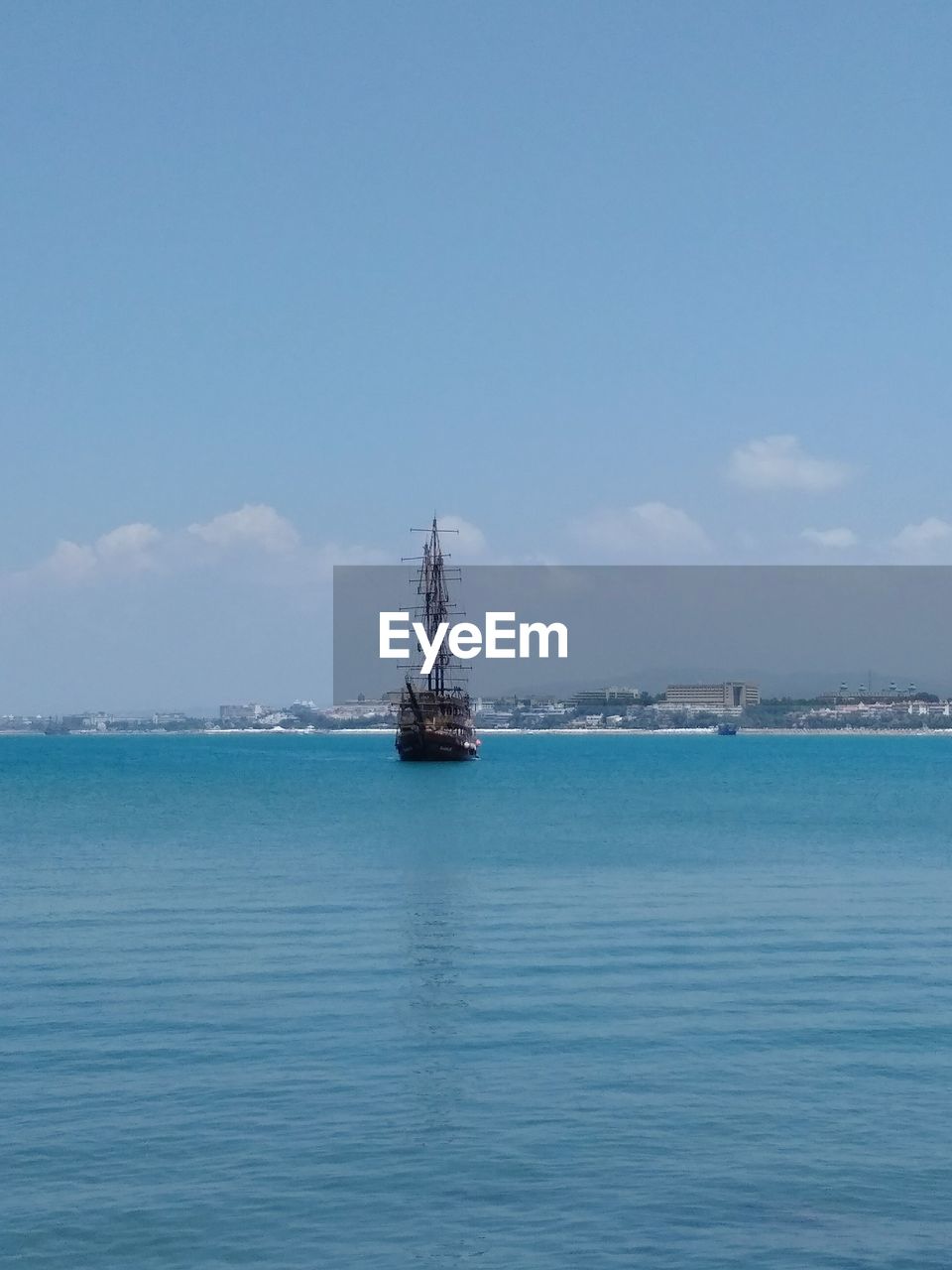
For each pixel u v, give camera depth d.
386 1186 22.38
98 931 48.53
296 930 48.78
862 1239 20.39
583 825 105.62
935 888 62.31
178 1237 20.50
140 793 154.62
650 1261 19.75
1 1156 23.66
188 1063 29.47
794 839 91.12
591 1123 25.38
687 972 40.09
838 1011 34.59
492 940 46.44
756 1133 24.80
